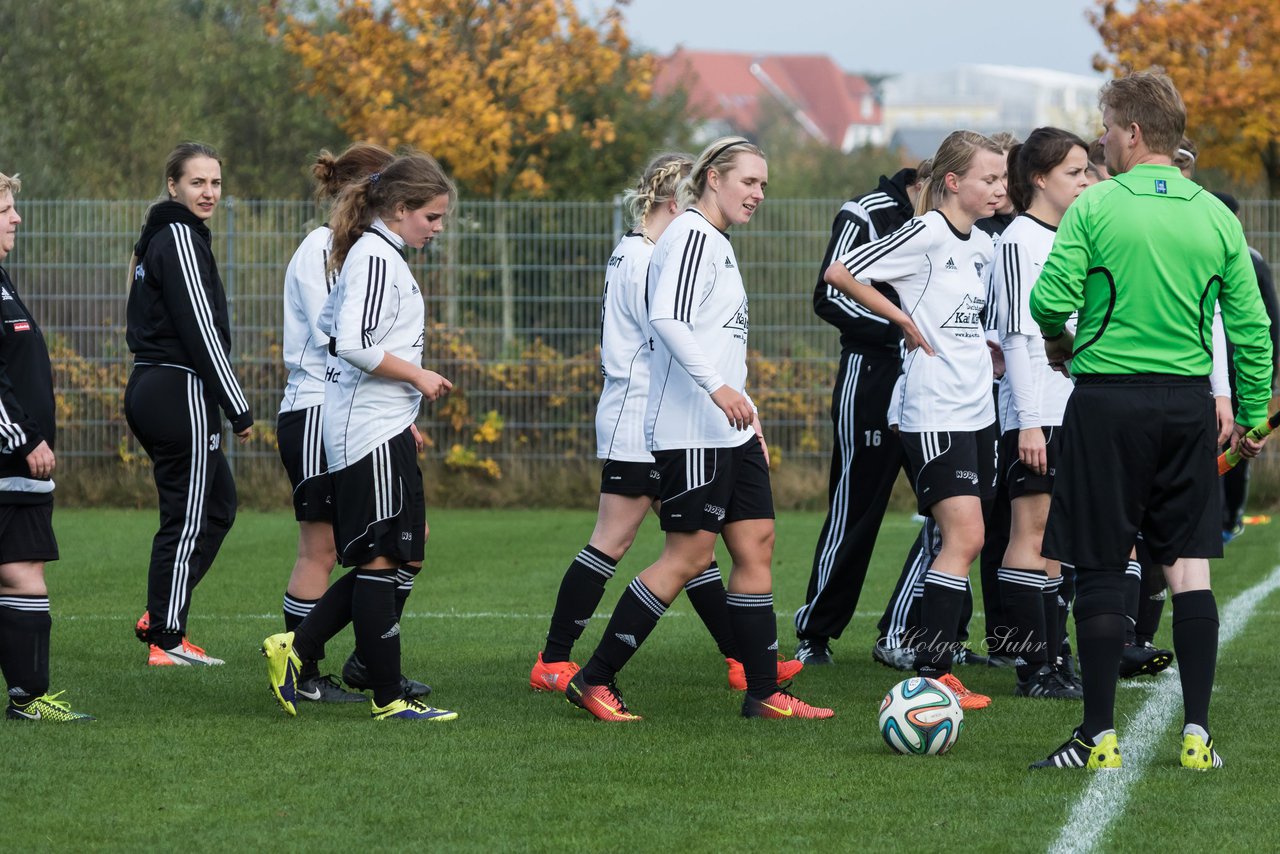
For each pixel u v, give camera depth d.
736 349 12.46
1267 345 10.88
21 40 57.56
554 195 50.50
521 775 10.64
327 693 13.42
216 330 15.72
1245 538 27.47
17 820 9.44
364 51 44.38
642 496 14.05
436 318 32.69
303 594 13.81
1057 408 13.95
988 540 15.79
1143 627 15.59
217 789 10.20
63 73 57.44
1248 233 31.83
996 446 13.88
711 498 12.30
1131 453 10.59
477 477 33.22
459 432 33.03
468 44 44.62
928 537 15.48
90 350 32.84
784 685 13.85
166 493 15.64
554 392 32.84
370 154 13.82
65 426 32.81
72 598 20.08
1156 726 12.41
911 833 9.19
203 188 15.77
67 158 55.41
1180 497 10.72
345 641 16.92
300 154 65.69
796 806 9.83
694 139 61.00
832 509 15.88
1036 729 12.35
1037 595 13.98
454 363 32.69
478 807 9.80
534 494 33.00
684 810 9.73
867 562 15.62
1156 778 10.50
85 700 13.35
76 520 29.94
